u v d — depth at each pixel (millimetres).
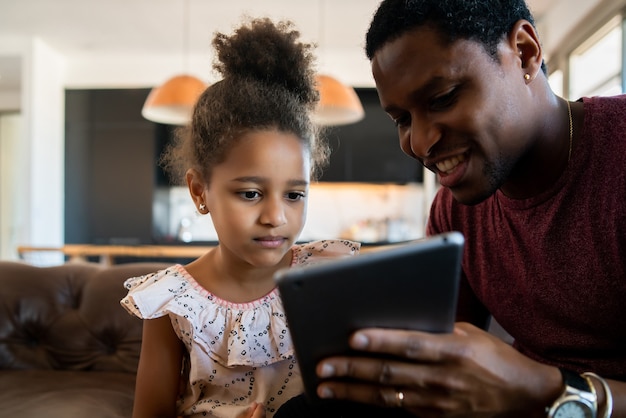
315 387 523
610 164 698
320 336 485
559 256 740
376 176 4820
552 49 3494
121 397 1073
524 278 792
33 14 3787
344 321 486
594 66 3141
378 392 531
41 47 4340
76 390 1095
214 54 895
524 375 549
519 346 889
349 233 5047
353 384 527
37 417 965
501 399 541
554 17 3467
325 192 5137
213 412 781
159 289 821
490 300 870
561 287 746
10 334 1268
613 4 2746
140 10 3719
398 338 490
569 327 769
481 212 879
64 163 4723
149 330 840
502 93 645
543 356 830
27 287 1312
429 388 523
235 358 772
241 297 836
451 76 621
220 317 810
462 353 509
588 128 718
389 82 663
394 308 499
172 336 839
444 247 490
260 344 798
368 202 5117
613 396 597
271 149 737
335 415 674
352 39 4281
